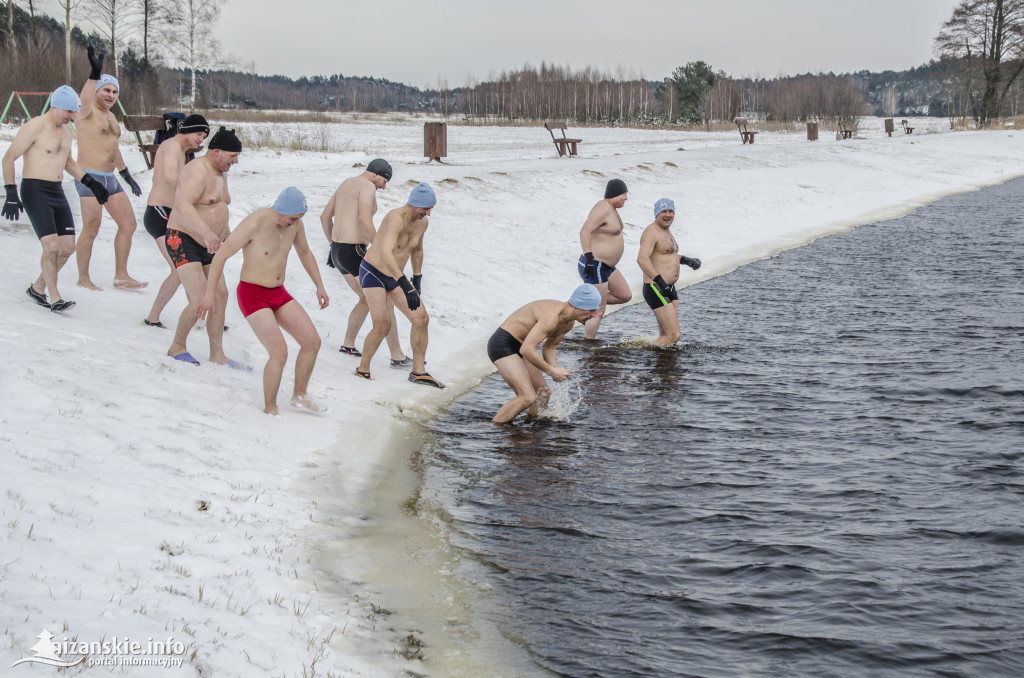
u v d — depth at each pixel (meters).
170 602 4.41
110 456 5.93
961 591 5.21
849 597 5.15
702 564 5.59
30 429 5.97
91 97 9.54
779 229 21.86
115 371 7.39
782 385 9.48
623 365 10.28
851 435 7.93
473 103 127.38
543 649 4.65
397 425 8.05
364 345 9.05
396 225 8.63
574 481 6.95
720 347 11.12
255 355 9.03
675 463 7.32
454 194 19.66
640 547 5.84
